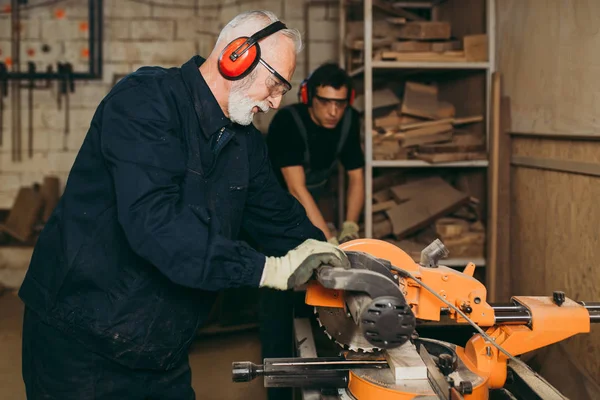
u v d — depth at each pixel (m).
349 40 3.09
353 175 2.75
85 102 4.09
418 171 3.22
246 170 1.39
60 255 1.27
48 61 4.04
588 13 1.94
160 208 1.10
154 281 1.25
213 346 3.11
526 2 2.42
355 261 1.14
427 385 1.13
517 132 2.52
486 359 1.23
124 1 4.00
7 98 4.05
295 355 1.60
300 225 1.54
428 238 2.89
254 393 2.56
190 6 4.02
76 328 1.25
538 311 1.22
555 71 2.17
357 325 1.16
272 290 2.16
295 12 3.98
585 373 1.88
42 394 1.31
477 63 2.79
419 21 3.10
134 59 4.05
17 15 3.99
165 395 1.38
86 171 1.25
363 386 1.15
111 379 1.30
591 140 1.96
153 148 1.13
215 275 1.09
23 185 4.11
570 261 2.10
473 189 3.00
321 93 2.39
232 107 1.26
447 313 1.30
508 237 2.61
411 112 2.91
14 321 3.46
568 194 2.11
